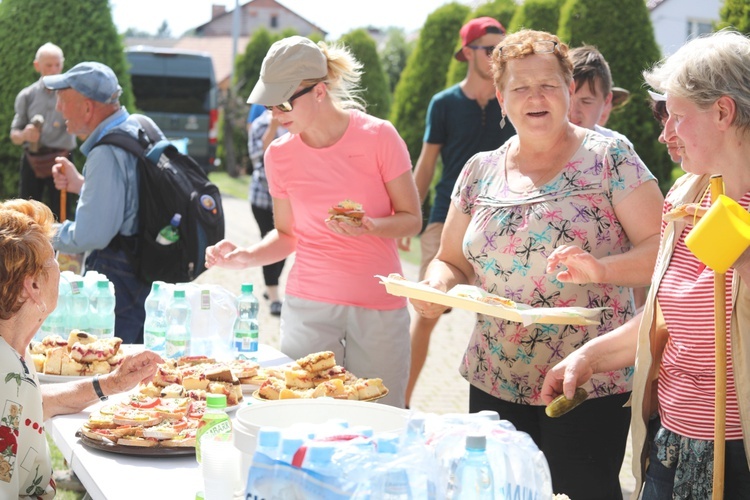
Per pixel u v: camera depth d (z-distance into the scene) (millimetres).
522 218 3168
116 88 4898
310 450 1789
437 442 1918
